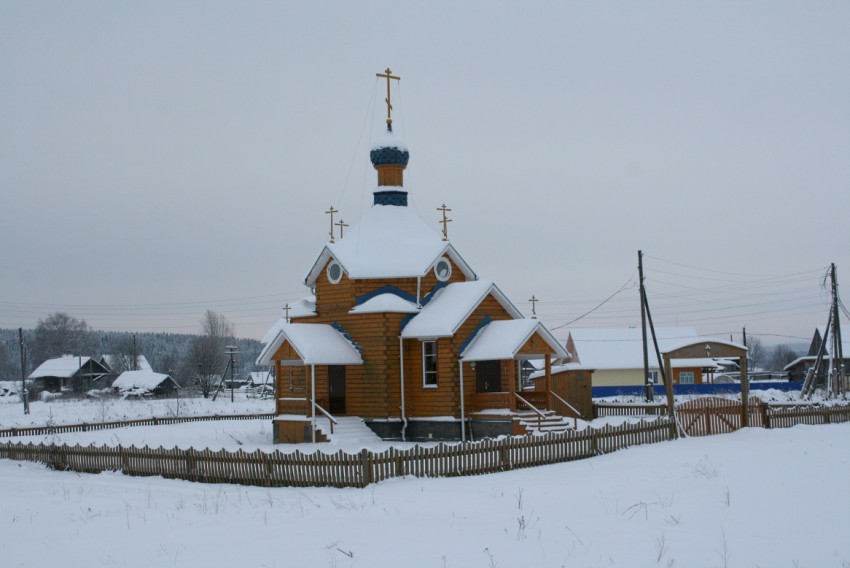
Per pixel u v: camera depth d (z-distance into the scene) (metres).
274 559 14.87
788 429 36.06
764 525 16.36
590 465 26.91
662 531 16.11
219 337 129.38
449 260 42.22
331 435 37.75
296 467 24.73
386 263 40.81
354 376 40.25
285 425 39.12
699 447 30.09
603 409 49.50
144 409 71.88
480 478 24.67
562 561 14.11
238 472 26.17
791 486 20.59
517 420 36.41
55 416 66.25
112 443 39.53
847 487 20.27
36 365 159.75
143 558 15.54
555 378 44.06
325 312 41.69
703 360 83.50
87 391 114.81
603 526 16.77
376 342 39.75
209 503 22.16
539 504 19.64
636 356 83.31
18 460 34.97
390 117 44.25
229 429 49.97
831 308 65.88
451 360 38.56
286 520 18.72
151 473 28.86
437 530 16.86
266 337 48.00
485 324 39.81
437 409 38.88
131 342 160.62
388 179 43.84
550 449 28.02
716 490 20.50
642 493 20.61
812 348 99.62
